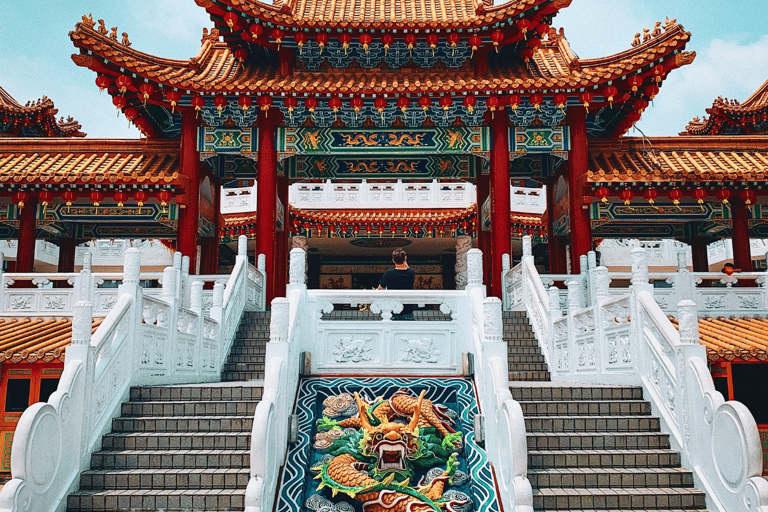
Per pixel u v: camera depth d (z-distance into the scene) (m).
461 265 27.42
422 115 17.95
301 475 8.05
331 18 18.08
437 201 28.03
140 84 16.48
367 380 10.35
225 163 20.73
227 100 17.12
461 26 17.39
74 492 7.55
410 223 27.03
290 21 17.17
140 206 18.55
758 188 16.50
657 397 8.83
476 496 7.74
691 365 7.83
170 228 21.92
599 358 10.27
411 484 8.00
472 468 8.17
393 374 10.77
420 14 19.39
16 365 11.02
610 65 17.42
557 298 12.14
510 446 7.09
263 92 16.73
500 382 8.09
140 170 17.48
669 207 19.16
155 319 10.14
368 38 17.42
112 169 17.53
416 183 28.31
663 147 19.03
